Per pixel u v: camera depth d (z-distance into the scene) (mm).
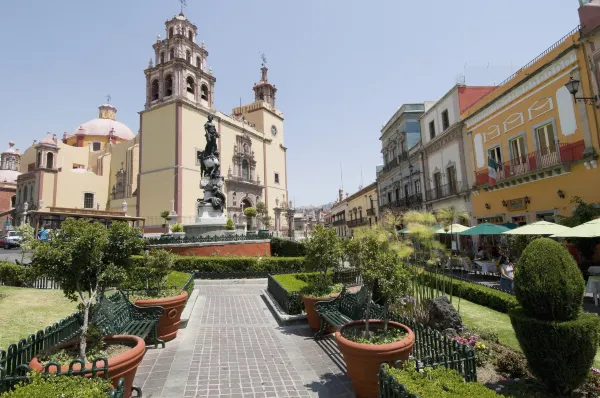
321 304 7477
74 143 57094
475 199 22078
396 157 36375
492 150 20562
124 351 4559
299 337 7469
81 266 4516
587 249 12859
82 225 4688
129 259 5207
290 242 21547
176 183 37281
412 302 7320
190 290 10859
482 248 20266
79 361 3682
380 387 3604
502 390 4535
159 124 40000
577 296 4324
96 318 4969
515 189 18297
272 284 11461
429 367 3689
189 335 7621
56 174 45094
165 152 38875
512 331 7039
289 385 5117
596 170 13594
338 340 4684
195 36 45625
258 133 52312
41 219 30281
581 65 14164
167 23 44594
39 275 4551
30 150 52344
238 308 10352
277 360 6117
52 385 3070
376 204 45219
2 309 8859
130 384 4281
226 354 6426
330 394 4832
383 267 5012
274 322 8727
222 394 4832
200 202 22500
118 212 37281
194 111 40594
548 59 15898
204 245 19078
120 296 7254
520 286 4625
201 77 43438
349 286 12070
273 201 54344
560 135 15336
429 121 28484
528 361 4570
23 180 46750
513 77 18297
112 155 50875
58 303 9906
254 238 21219
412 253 7910
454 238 24094
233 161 45406
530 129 17172
